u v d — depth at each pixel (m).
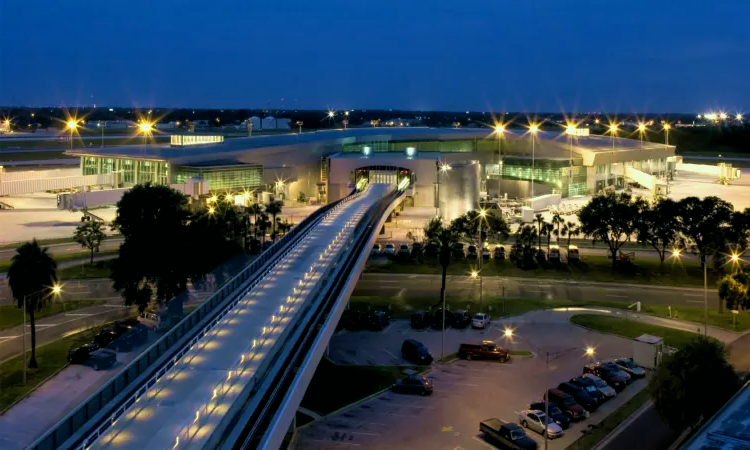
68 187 168.00
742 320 85.62
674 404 52.84
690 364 53.31
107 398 39.12
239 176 172.38
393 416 58.56
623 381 65.00
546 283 105.75
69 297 91.50
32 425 53.41
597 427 56.69
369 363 71.69
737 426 43.81
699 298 97.25
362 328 83.38
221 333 49.09
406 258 121.50
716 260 106.00
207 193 158.50
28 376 63.44
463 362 72.25
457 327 83.56
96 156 174.88
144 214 86.12
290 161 187.88
